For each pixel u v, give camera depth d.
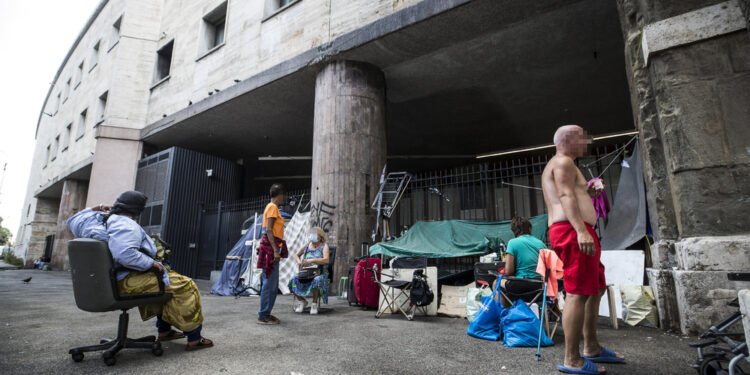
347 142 8.45
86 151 17.58
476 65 9.38
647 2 4.56
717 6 4.11
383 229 8.06
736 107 3.91
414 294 4.76
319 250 5.48
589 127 13.18
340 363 2.79
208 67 12.69
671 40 4.25
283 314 5.25
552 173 2.84
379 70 9.41
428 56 8.91
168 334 3.51
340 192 8.18
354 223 8.03
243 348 3.22
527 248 3.81
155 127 14.28
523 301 3.58
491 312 3.75
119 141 14.80
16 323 4.34
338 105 8.72
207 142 15.43
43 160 25.12
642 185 5.18
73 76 22.17
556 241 2.70
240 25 11.81
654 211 4.45
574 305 2.59
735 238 3.66
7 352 3.02
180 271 12.98
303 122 13.28
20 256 27.67
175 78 14.07
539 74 9.88
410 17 7.76
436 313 5.18
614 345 3.37
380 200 8.08
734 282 3.56
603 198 6.07
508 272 3.82
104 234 2.77
